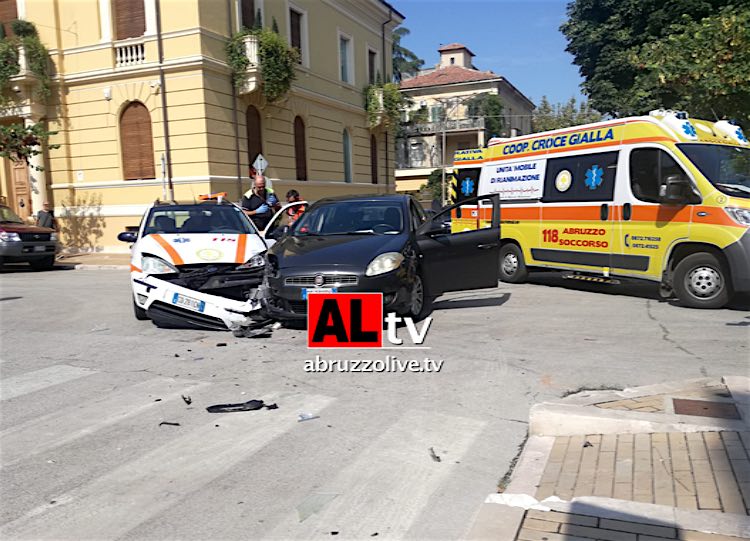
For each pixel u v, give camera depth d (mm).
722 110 13305
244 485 3613
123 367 6051
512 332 7125
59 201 20000
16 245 15789
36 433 4438
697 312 8102
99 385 5508
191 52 17984
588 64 25703
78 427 4531
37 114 19453
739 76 12070
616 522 3033
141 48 18625
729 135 8977
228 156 19156
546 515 3150
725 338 6625
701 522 2969
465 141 49688
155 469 3836
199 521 3232
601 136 9555
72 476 3766
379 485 3594
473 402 4906
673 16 18500
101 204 19547
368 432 4352
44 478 3744
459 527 3148
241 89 19266
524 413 4660
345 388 5293
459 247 7992
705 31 12641
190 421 4602
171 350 6660
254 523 3209
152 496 3506
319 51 25297
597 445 3936
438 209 8891
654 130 8773
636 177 8969
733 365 5590
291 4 23156
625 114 22078
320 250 7359
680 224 8344
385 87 29906
